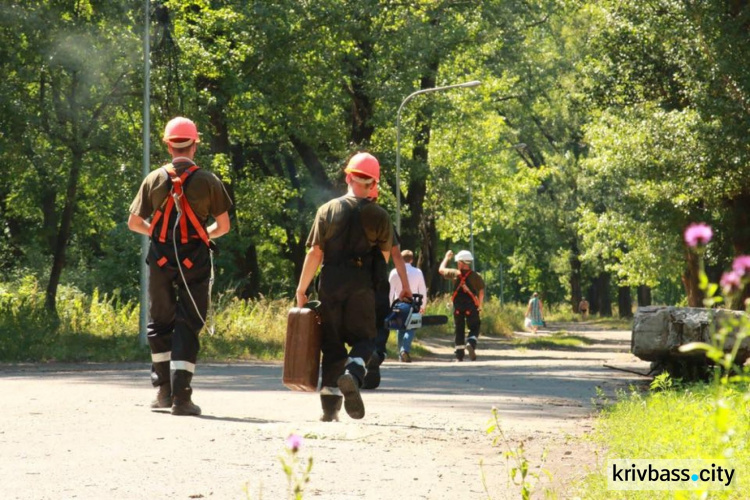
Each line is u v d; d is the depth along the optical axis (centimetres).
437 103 11050
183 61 7731
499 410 2488
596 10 8900
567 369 4675
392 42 10031
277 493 1284
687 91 7756
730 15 7394
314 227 1975
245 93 8950
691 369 3412
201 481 1352
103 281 9600
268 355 5969
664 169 8069
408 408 2489
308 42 9169
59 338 5781
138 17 7312
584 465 1569
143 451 1599
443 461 1606
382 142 11288
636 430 1712
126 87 7494
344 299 1967
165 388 2256
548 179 19338
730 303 759
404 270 2022
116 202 7988
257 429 1900
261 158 11706
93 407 2323
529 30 14112
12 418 2062
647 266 11419
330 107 9788
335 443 1772
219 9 8981
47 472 1392
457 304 5750
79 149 7494
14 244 11450
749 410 1493
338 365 2030
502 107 16238
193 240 2166
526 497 1127
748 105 7219
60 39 6906
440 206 13975
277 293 12812
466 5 11044
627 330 15625
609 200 13438
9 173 7825
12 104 6962
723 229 9019
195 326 2172
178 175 2161
